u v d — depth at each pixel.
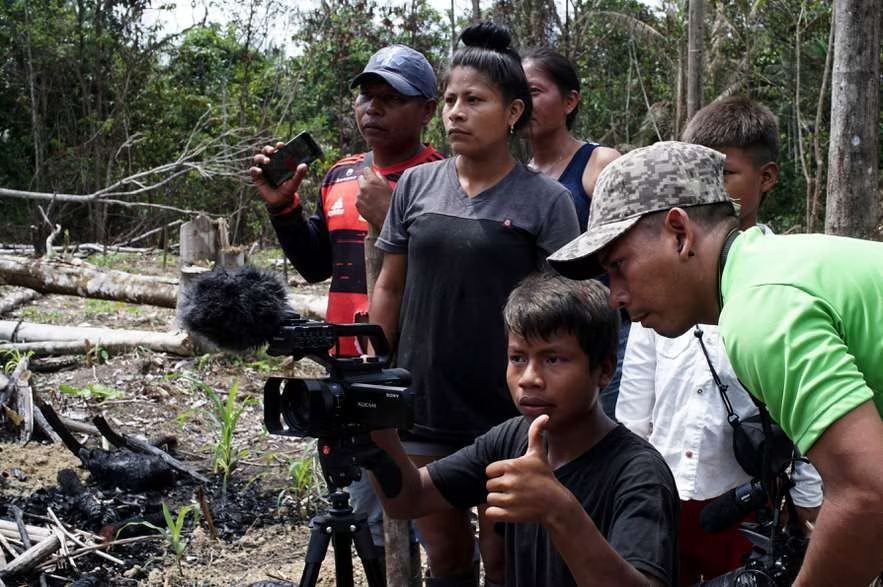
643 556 2.03
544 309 2.22
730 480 2.91
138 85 22.42
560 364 2.25
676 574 2.16
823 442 1.63
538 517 1.84
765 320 1.70
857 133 4.15
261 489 4.98
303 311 8.02
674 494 2.20
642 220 1.90
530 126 3.73
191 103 21.95
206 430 5.95
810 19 16.30
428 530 3.08
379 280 3.25
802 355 1.65
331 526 2.23
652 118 17.89
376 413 2.08
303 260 3.89
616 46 21.72
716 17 18.58
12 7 22.06
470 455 2.52
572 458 2.31
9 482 4.72
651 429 3.10
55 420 4.98
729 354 1.76
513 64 2.99
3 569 3.63
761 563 2.15
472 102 2.95
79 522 4.34
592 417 2.31
